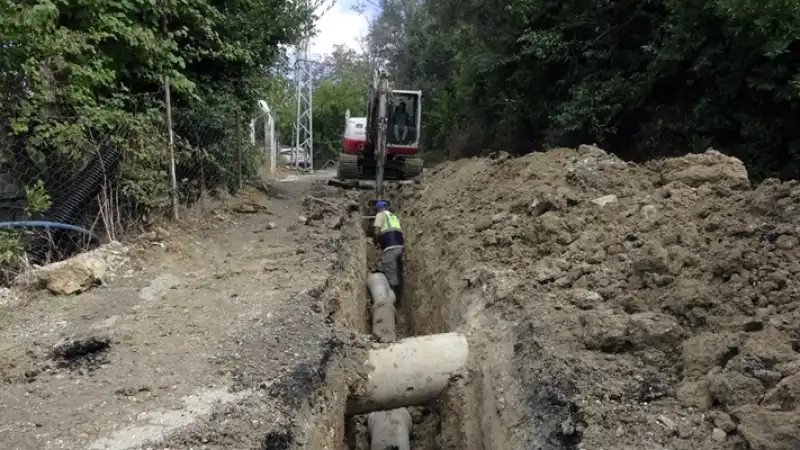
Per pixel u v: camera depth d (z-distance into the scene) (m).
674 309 4.29
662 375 3.82
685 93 11.25
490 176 9.46
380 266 10.33
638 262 4.86
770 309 3.96
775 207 5.14
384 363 5.04
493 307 5.35
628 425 3.40
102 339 4.51
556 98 14.43
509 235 6.46
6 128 5.67
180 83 7.86
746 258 4.43
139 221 7.12
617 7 12.60
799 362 3.33
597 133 12.28
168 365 4.26
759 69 9.22
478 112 19.02
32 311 5.11
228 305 5.38
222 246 7.43
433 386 5.08
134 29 7.16
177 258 6.73
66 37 6.06
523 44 14.73
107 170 6.57
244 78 10.95
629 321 4.20
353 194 13.24
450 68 29.19
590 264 5.39
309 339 4.73
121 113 6.65
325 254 7.13
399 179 16.39
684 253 4.76
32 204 5.59
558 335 4.37
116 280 5.94
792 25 8.59
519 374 4.34
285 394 3.96
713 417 3.29
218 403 3.77
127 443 3.33
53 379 4.09
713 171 6.38
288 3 12.00
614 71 12.61
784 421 2.96
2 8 5.37
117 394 3.87
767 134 9.44
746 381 3.30
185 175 8.55
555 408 3.72
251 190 11.66
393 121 15.48
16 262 5.57
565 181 7.28
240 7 10.52
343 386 4.77
